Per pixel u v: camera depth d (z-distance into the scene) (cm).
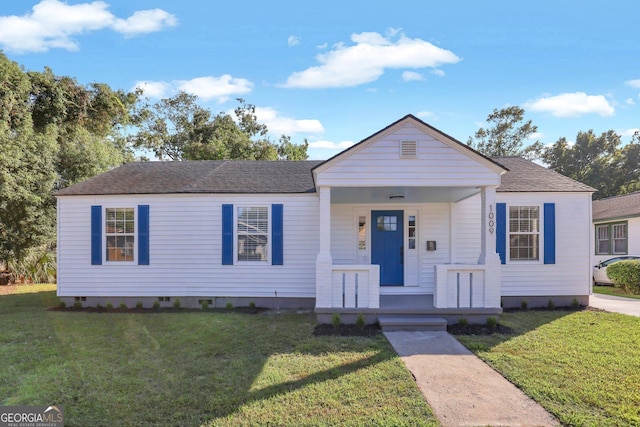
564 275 989
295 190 1012
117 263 1011
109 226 1023
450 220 1030
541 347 597
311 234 1009
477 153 755
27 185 1455
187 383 455
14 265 1516
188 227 1012
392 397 414
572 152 3588
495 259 771
